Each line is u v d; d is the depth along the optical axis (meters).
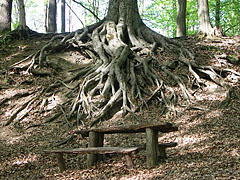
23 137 10.00
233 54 14.91
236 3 22.56
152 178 5.32
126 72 13.34
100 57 14.05
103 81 12.64
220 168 5.36
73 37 15.98
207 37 17.25
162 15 30.02
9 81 13.33
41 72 13.88
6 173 7.26
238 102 11.38
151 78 13.00
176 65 14.16
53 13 24.17
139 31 16.30
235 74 13.15
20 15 17.56
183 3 20.11
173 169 5.63
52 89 12.83
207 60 14.45
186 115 10.84
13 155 8.63
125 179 5.50
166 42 15.77
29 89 12.87
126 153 5.65
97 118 10.73
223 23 24.86
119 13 16.45
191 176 5.08
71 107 11.47
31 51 15.72
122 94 11.82
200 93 12.36
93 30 16.17
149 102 11.88
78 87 12.62
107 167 6.53
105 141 9.41
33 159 8.27
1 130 10.42
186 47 15.85
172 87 12.85
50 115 11.30
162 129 6.29
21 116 11.14
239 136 8.09
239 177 4.68
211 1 24.23
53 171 7.01
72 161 7.74
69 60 15.00
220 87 12.42
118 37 15.12
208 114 10.59
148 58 14.16
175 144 6.42
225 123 9.57
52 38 16.00
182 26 20.08
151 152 6.07
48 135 10.08
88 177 6.02
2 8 19.06
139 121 10.64
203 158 6.35
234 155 6.29
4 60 14.90
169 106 11.41
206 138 8.40
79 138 9.75
